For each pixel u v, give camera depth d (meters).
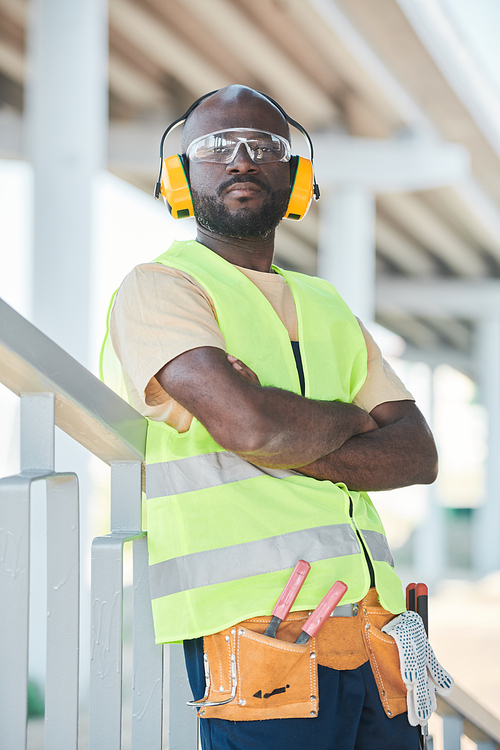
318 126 9.00
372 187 8.94
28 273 5.86
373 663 1.57
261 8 6.60
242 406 1.49
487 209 11.48
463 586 15.16
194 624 1.46
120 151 7.82
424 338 24.53
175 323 1.59
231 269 1.81
